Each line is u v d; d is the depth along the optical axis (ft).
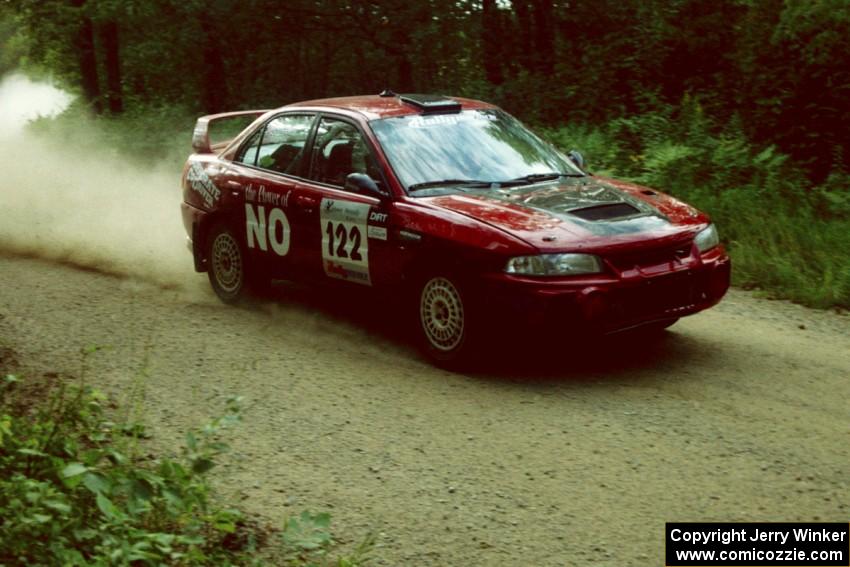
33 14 66.13
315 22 59.57
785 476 18.48
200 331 28.45
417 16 57.57
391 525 16.99
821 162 45.85
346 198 26.66
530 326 22.65
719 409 21.81
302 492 18.25
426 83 61.62
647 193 26.45
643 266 23.31
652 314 23.35
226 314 30.37
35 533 14.25
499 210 24.14
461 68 61.46
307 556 15.96
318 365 25.31
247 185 29.96
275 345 27.04
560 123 55.21
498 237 23.09
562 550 16.11
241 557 15.87
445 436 20.68
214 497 17.97
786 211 39.11
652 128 49.47
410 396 22.98
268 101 63.87
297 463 19.49
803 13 46.52
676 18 57.11
